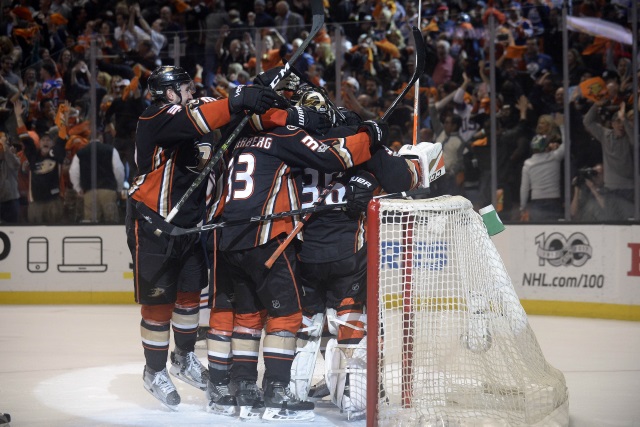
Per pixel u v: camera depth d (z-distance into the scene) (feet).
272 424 25.91
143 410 28.48
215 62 71.61
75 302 69.56
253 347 26.94
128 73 71.26
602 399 29.68
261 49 70.69
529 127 64.18
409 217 24.41
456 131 67.05
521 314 25.61
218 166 28.71
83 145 71.00
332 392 26.76
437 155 28.89
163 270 27.53
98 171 70.64
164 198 27.20
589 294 57.72
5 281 70.23
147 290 27.55
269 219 25.88
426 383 24.54
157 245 27.40
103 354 42.32
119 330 52.49
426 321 24.45
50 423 26.35
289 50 73.36
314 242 26.73
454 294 24.72
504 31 65.92
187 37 71.67
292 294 26.12
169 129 26.09
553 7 64.54
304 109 26.99
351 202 26.21
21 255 70.18
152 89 27.89
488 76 66.54
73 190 71.05
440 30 70.49
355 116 29.76
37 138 71.77
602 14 62.49
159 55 71.82
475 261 25.41
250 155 26.48
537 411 23.95
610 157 61.21
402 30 73.77
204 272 29.30
